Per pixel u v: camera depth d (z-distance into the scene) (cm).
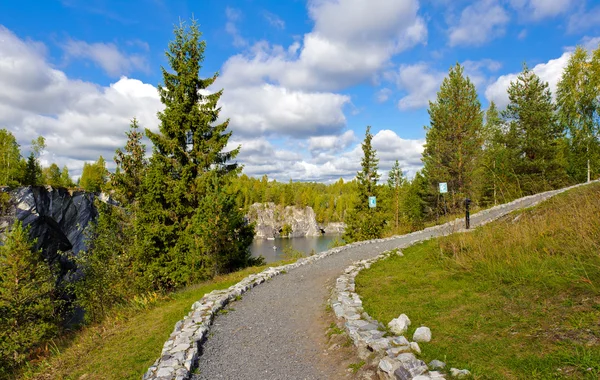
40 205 4153
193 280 1561
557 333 423
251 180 14675
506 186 1218
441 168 3042
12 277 1958
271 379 498
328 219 13812
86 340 878
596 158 2620
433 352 448
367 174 3488
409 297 718
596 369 331
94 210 5009
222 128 2116
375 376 449
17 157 5312
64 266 4075
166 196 1928
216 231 1556
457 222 1936
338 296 809
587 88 2822
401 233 2603
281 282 1149
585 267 577
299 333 679
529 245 768
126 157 2288
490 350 425
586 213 748
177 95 2072
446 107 3053
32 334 1747
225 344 644
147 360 641
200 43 2184
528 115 2811
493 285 667
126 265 1756
